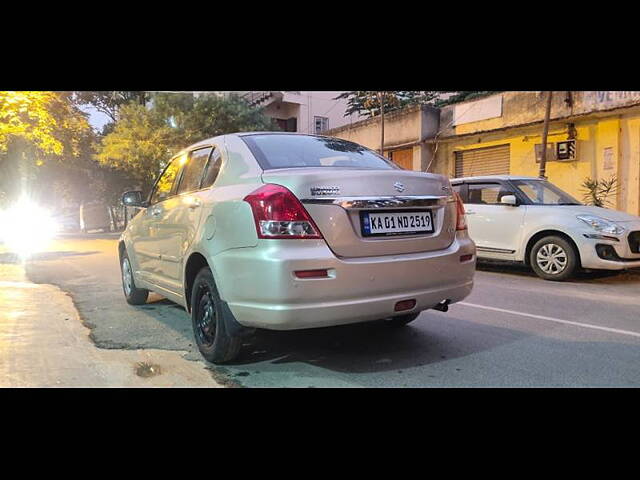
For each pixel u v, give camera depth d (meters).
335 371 3.58
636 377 3.43
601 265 7.04
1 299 6.46
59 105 10.10
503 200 7.91
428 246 3.60
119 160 22.47
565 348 4.09
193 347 4.21
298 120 29.95
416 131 16.75
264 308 3.11
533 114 13.67
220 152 4.04
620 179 12.18
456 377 3.45
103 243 18.66
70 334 4.65
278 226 3.09
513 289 6.82
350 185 3.29
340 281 3.13
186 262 3.96
